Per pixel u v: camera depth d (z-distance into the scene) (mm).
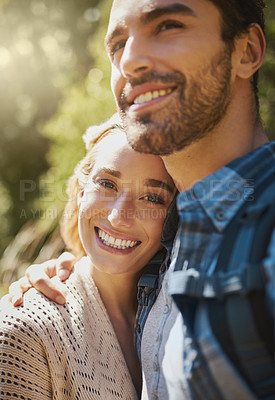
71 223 1886
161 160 1529
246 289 968
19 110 8719
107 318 1610
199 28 1197
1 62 8320
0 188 8359
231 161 1282
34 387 1420
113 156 1546
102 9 4852
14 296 1530
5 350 1417
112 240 1567
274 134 3773
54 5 8391
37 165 8617
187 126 1202
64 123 4562
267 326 949
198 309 1061
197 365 1033
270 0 3660
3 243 7266
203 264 1083
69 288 1599
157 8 1195
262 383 960
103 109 4258
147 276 1556
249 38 1287
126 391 1523
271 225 1007
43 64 8391
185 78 1188
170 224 1534
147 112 1210
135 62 1204
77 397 1439
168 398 1201
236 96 1281
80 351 1486
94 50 4625
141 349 1434
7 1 8195
